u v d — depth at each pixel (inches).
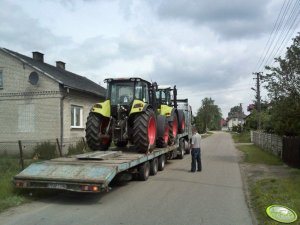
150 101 546.0
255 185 431.2
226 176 518.0
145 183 449.4
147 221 276.4
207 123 4483.3
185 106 876.0
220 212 307.4
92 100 933.8
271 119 693.9
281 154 762.2
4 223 266.8
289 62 612.4
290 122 649.0
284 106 614.5
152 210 311.1
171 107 660.7
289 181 448.1
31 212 299.4
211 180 479.5
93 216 289.1
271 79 633.0
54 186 326.3
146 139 470.3
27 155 752.3
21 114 817.5
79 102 869.2
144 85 515.2
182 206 326.6
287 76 616.7
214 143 1493.6
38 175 333.1
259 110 1632.6
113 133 495.8
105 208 316.8
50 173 335.6
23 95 816.3
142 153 479.8
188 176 514.9
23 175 335.9
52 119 796.6
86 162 367.2
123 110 497.0
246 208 322.7
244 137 1923.0
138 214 296.8
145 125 470.9
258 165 657.0
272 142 914.7
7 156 751.7
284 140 706.2
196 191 400.2
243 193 392.2
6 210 304.8
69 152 756.6
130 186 427.5
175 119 689.6
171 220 280.2
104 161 377.1
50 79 799.7
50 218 281.7
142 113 478.0
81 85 918.4
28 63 811.4
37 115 807.1
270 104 655.8
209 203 341.1
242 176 520.1
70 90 827.4
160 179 482.9
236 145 1344.7
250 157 798.5
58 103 794.2
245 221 280.2
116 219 281.0
